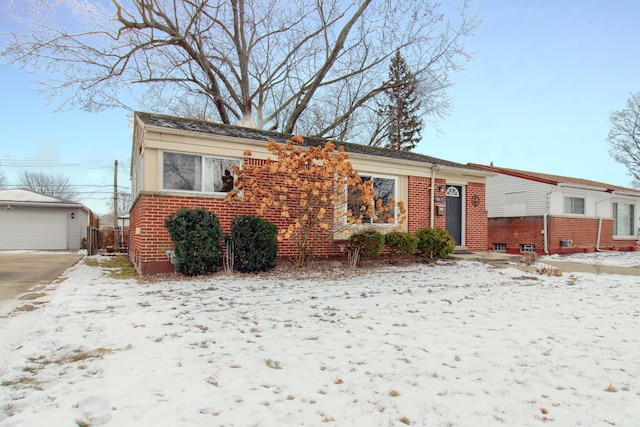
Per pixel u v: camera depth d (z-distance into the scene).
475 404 2.87
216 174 9.44
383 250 11.96
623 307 6.13
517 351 4.00
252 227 9.13
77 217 22.53
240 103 20.36
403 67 24.22
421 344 4.18
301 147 10.52
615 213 20.11
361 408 2.79
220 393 2.99
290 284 7.78
